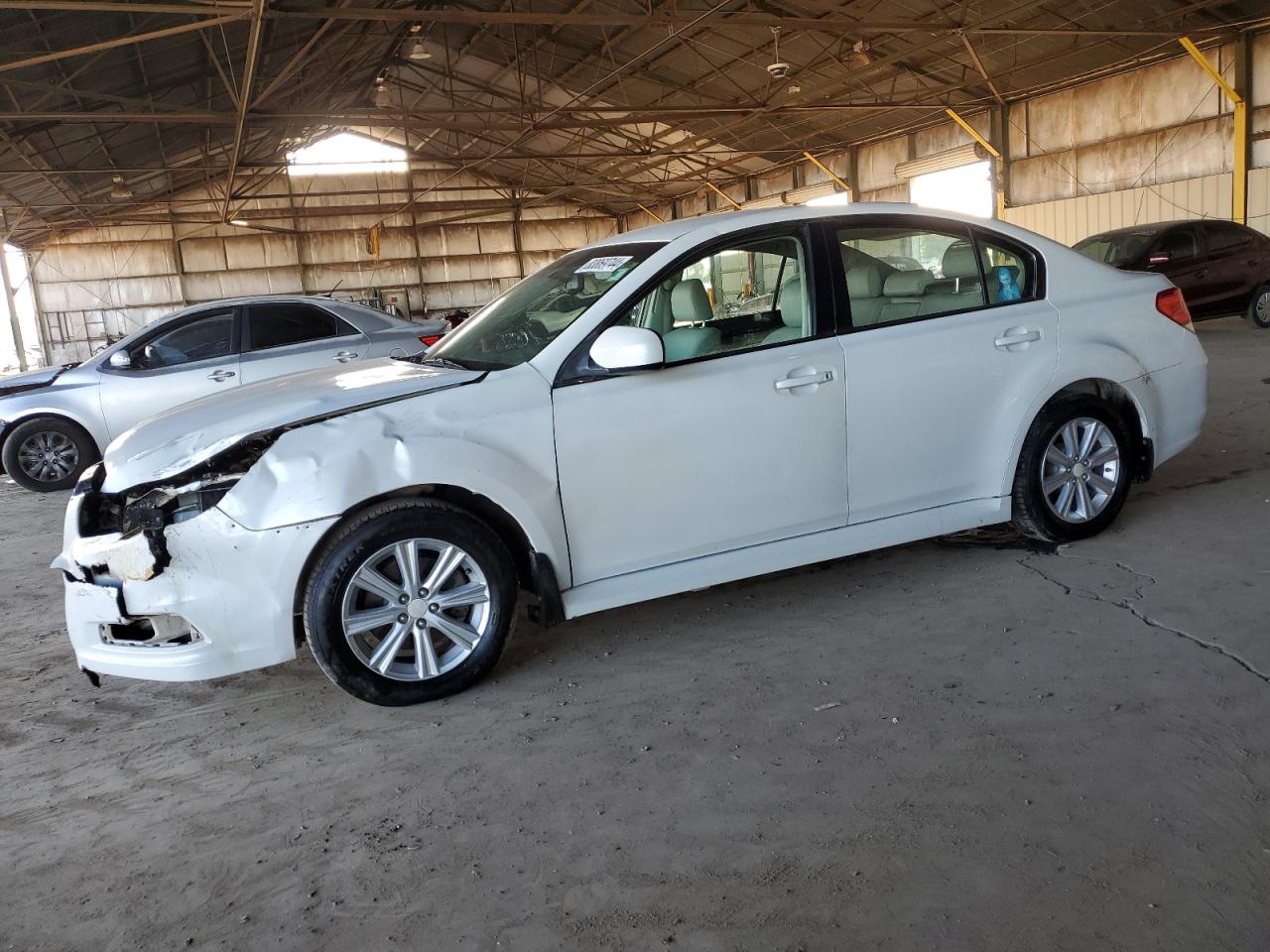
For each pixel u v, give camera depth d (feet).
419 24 63.52
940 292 11.68
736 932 5.95
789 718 8.73
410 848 7.20
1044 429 12.03
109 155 71.15
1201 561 11.68
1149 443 12.82
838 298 11.05
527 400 9.75
